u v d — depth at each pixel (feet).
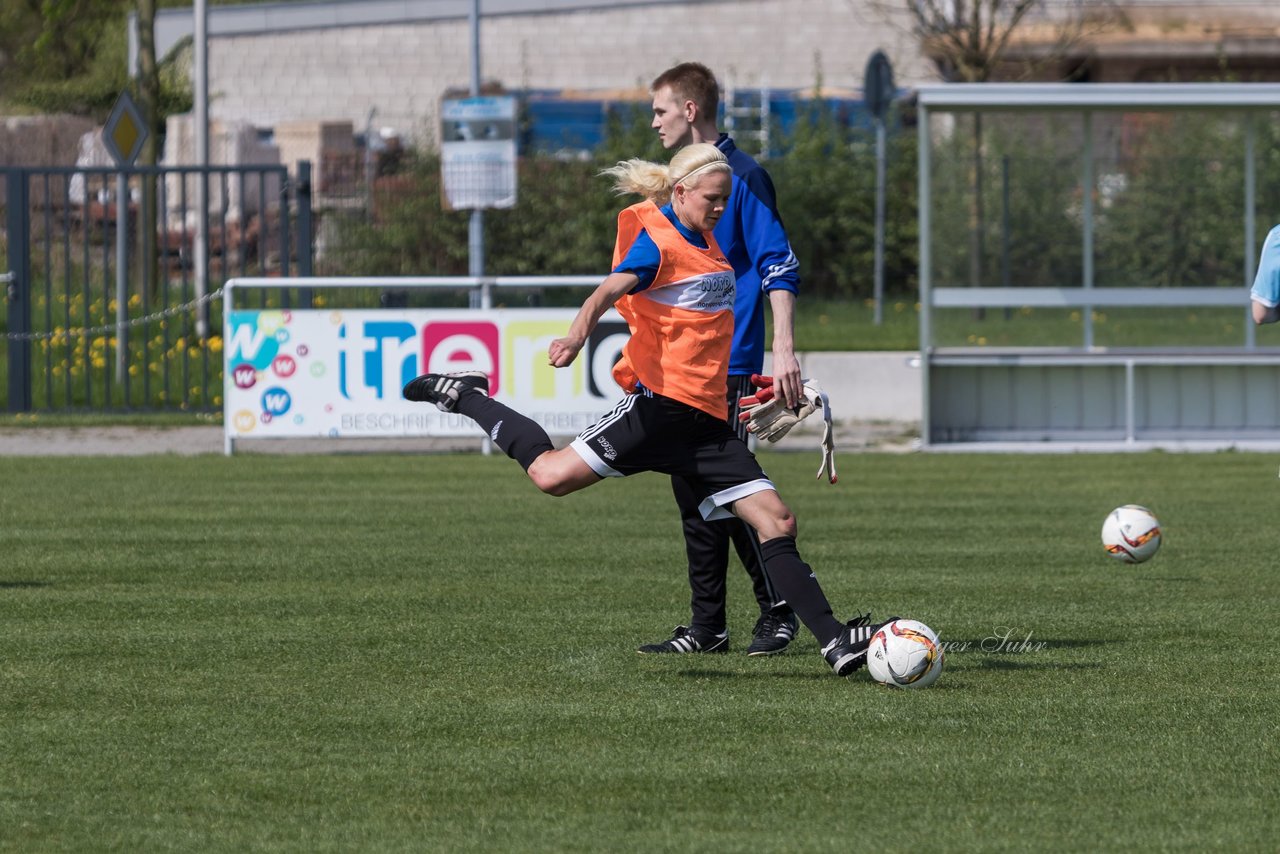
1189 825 54.80
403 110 382.42
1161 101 175.83
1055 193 182.91
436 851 52.16
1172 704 70.85
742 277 81.05
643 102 325.42
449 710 69.67
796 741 64.75
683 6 383.24
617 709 69.72
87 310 199.41
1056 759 62.39
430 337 170.91
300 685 74.28
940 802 57.16
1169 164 182.39
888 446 184.03
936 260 183.52
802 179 274.36
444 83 382.63
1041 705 70.54
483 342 170.71
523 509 134.92
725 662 79.36
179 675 76.28
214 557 111.24
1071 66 362.94
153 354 221.87
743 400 76.84
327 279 172.76
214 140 333.21
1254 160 182.09
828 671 77.30
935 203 182.91
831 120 295.07
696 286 71.31
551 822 55.01
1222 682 75.10
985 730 66.49
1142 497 141.79
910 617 90.94
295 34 381.81
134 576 103.96
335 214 237.86
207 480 153.48
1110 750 63.62
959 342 185.57
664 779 59.77
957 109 178.29
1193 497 141.59
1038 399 183.32
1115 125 181.98
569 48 383.24
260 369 171.94
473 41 249.55
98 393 214.90
